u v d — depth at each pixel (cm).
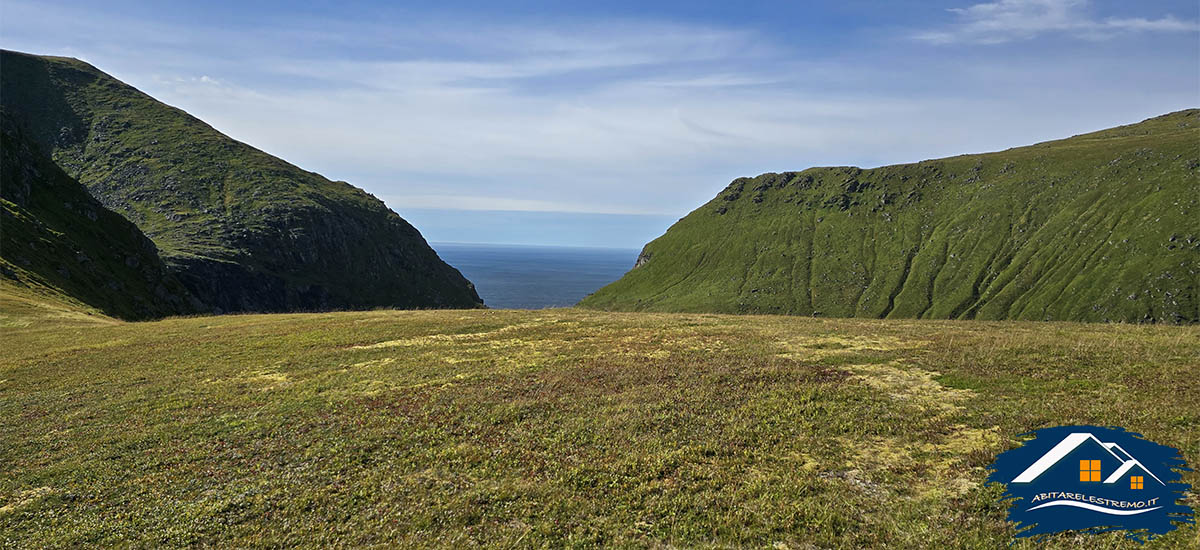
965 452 1427
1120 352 2181
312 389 2464
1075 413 1559
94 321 5628
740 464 1498
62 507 1468
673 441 1669
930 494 1254
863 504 1245
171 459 1748
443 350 3209
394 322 4359
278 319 4947
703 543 1166
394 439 1817
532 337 3566
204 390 2547
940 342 2714
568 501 1360
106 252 10694
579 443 1703
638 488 1399
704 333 3416
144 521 1371
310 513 1382
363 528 1302
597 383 2325
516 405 2059
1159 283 18275
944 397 1861
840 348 2748
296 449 1784
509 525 1282
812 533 1163
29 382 2842
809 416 1783
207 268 17625
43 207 10125
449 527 1290
